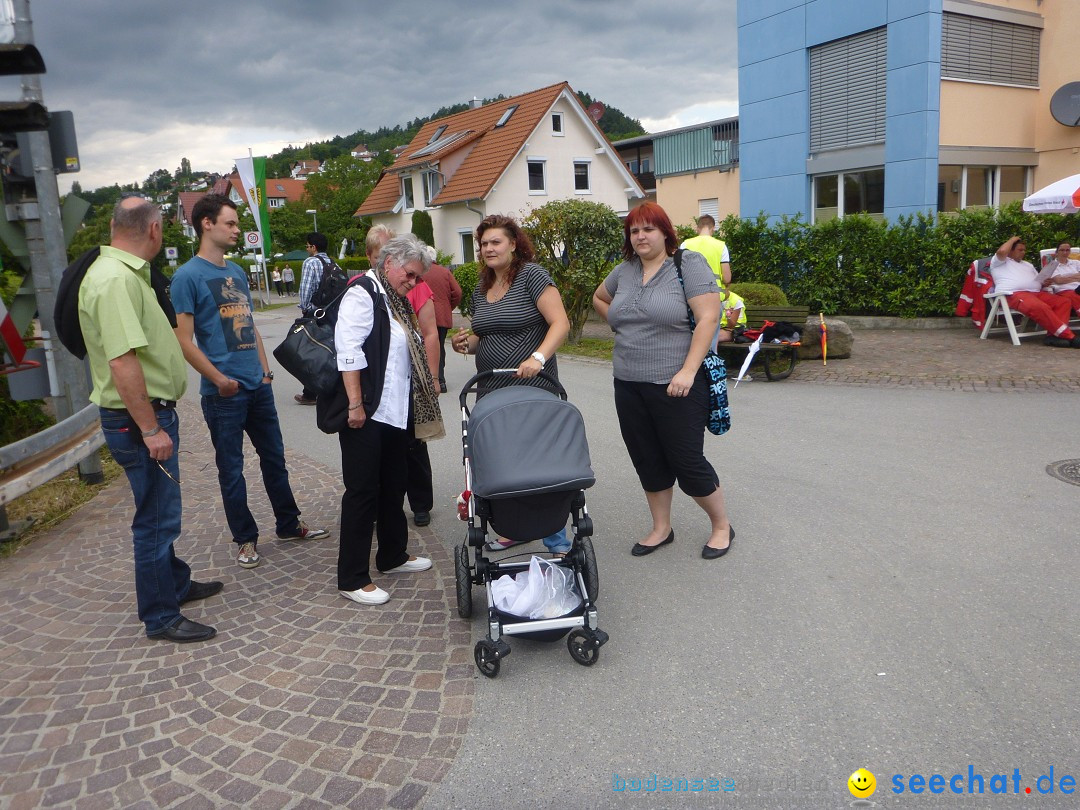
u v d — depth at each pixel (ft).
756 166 60.64
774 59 57.82
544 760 9.77
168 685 11.64
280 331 67.67
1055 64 54.13
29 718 10.89
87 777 9.64
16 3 17.13
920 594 13.53
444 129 127.34
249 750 10.08
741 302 33.04
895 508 17.56
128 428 12.28
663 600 13.88
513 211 107.86
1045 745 9.59
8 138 20.53
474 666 12.03
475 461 12.24
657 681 11.41
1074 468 19.40
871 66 52.11
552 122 110.32
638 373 14.73
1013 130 54.54
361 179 276.82
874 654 11.76
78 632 13.38
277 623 13.52
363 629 13.25
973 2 50.60
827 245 47.85
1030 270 37.83
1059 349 35.19
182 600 14.20
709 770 9.46
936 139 49.67
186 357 14.62
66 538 17.94
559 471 11.82
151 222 12.29
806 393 29.86
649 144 127.34
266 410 16.40
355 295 13.48
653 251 14.35
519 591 12.37
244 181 99.76
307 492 21.09
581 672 11.77
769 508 18.03
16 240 21.04
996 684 10.84
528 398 12.69
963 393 28.22
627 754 9.82
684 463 14.76
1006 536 15.69
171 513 12.97
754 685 11.17
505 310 14.73
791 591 13.94
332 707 10.98
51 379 21.44
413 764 9.75
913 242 44.73
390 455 14.71
